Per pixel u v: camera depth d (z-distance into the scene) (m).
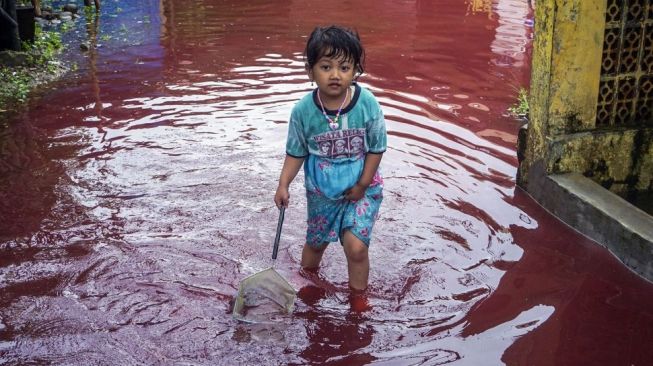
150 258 3.93
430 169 5.07
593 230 4.15
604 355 3.14
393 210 4.47
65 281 3.71
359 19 9.78
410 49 8.22
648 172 4.72
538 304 3.53
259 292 3.49
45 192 4.72
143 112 6.24
